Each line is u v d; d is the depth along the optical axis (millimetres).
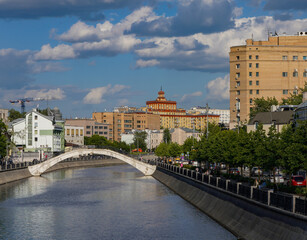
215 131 181875
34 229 76562
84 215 88500
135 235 71062
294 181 82500
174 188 124625
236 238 64500
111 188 132750
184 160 197500
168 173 144250
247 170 129250
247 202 64812
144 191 125062
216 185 83312
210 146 114438
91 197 113312
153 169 179000
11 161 171750
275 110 157875
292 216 49594
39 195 116875
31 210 94312
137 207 97000
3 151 145375
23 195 116812
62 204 102188
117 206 98812
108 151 179000
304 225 46969
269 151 75250
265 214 57344
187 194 106375
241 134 100500
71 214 89625
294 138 64562
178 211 90062
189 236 68188
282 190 68750
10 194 118688
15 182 148500
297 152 62938
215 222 76625
